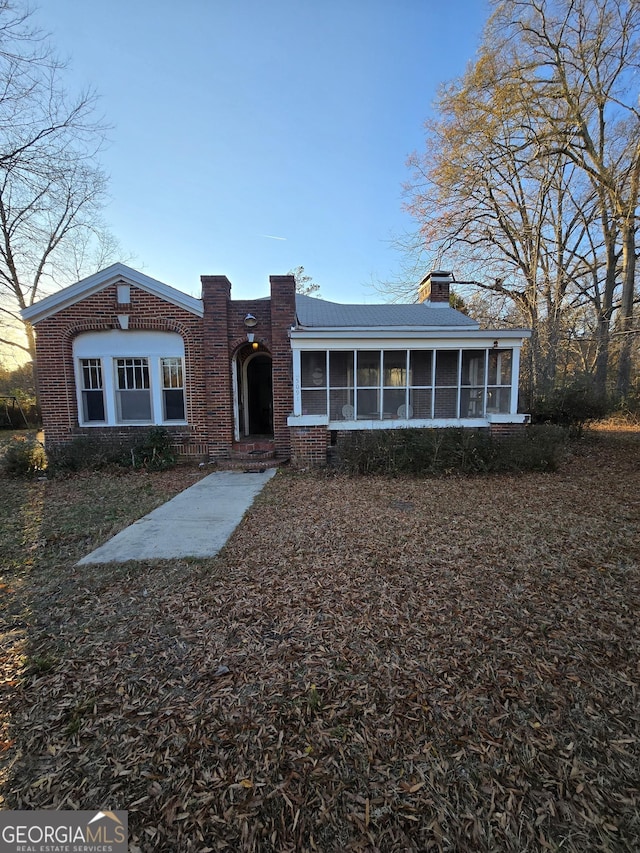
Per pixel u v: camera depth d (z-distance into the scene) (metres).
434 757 1.88
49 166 14.88
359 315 12.11
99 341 9.88
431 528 4.97
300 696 2.27
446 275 13.80
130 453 9.38
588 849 1.49
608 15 14.11
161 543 4.65
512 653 2.61
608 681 2.34
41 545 4.72
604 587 3.46
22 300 20.06
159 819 1.63
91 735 2.03
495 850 1.49
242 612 3.15
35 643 2.81
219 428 9.97
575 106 14.78
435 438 8.46
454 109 15.90
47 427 9.83
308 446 9.46
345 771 1.82
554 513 5.57
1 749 1.95
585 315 18.78
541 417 12.95
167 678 2.44
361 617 3.05
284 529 5.02
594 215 16.97
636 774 1.77
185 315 9.77
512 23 14.62
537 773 1.79
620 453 10.62
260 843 1.54
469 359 10.71
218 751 1.93
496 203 17.62
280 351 9.93
